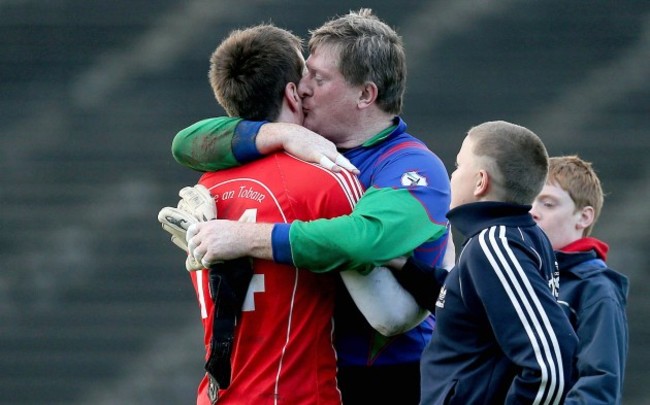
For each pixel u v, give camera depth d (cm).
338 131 1045
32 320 3238
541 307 892
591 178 1306
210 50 3700
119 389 3131
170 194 3450
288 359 948
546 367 873
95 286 3278
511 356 892
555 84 3584
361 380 1020
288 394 945
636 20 3700
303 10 3719
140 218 3400
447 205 1004
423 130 3516
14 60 3703
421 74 3603
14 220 3406
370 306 963
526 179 958
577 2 3719
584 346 1186
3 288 3281
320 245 908
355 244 909
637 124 3503
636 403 3047
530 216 962
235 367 962
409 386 1030
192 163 1021
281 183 961
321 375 959
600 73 3603
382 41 1037
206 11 3772
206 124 1011
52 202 3444
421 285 984
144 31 3759
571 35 3666
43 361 3173
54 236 3384
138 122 3581
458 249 2930
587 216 1295
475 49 3644
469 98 3553
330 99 1034
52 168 3497
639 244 3269
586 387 1145
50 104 3628
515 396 884
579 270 1246
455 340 938
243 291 951
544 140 3494
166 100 3612
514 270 902
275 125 986
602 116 3512
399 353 1029
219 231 930
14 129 3588
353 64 1027
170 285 3269
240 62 1011
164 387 3120
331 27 1046
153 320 3212
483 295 906
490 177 959
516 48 3656
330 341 976
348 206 955
